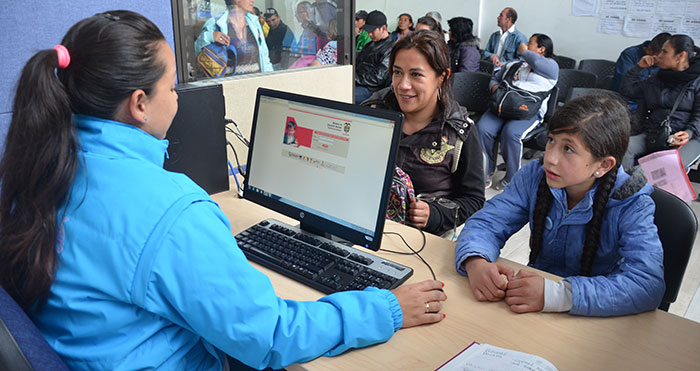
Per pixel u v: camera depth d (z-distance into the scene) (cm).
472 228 121
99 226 68
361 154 108
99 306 69
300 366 83
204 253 69
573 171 104
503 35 512
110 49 68
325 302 88
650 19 443
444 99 164
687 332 92
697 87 298
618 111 103
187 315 70
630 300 95
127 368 72
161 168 75
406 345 88
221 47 198
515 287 100
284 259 113
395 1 609
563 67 489
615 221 110
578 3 477
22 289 70
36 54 66
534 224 122
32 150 65
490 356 83
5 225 67
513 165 355
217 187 159
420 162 166
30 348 59
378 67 451
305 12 223
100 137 71
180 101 142
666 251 113
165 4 168
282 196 124
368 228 108
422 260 117
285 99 121
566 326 93
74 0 145
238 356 76
